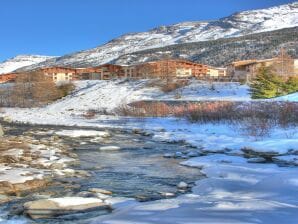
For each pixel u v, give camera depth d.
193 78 72.00
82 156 19.05
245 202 9.73
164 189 12.45
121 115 45.44
